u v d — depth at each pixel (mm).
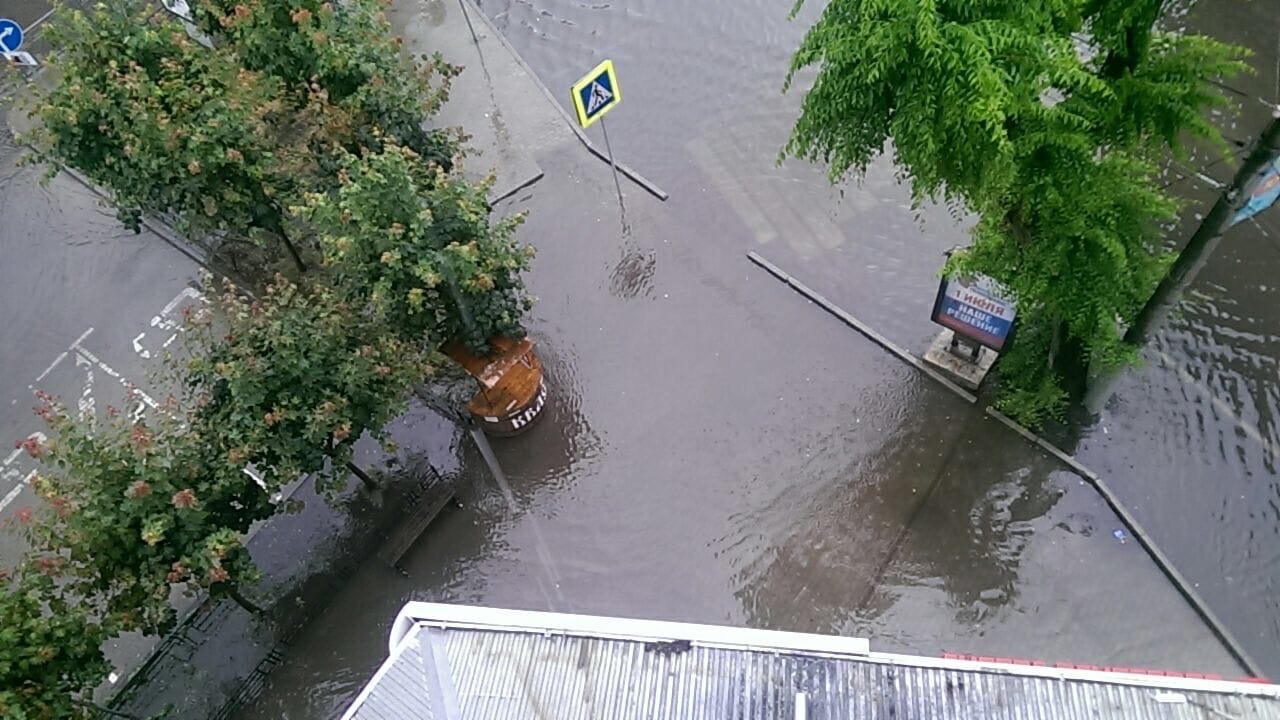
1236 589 14789
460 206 15172
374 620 16109
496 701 10414
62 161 19594
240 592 16344
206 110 16266
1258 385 16641
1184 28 21250
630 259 19812
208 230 18656
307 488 17391
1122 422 16469
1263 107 19703
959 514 16078
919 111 11602
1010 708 9938
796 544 16156
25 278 20750
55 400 14875
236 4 17562
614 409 17938
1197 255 12789
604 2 24188
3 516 17438
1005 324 15562
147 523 12828
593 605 15930
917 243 19188
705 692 10328
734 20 23297
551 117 22203
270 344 14211
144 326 19766
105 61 16719
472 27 23969
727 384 17969
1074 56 11453
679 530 16516
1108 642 14648
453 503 17219
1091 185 12617
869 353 17984
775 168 20672
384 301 14812
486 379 16703
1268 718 9570
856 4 12344
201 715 15391
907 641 15047
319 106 16656
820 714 10062
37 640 12125
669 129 21766
